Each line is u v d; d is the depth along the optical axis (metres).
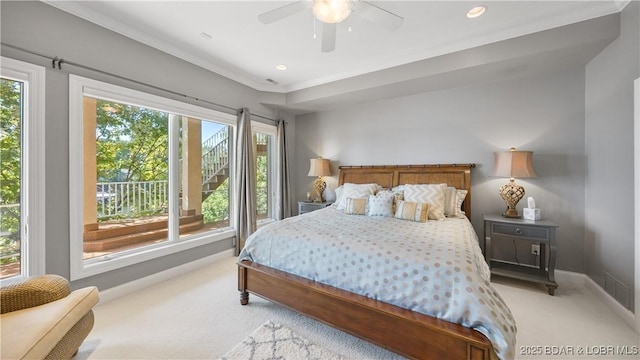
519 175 2.75
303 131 4.90
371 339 1.62
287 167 4.71
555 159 2.89
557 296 2.46
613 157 2.26
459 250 1.71
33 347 1.12
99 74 2.37
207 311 2.22
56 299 1.52
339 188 4.00
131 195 3.16
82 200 2.26
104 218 2.98
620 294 2.14
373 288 1.69
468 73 2.95
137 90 2.64
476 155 3.34
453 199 3.08
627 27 2.06
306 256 2.04
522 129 3.06
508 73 2.96
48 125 2.07
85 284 2.30
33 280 1.52
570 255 2.80
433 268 1.53
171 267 2.99
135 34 2.57
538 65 2.73
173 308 2.27
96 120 2.79
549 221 2.70
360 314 1.67
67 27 2.16
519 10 2.24
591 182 2.62
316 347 1.75
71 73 2.19
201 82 3.29
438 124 3.58
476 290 1.38
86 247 2.85
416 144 3.75
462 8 2.21
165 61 2.89
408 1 2.11
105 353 1.69
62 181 2.15
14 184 2.00
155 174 3.16
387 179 3.86
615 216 2.22
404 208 2.80
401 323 1.51
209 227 3.83
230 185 3.93
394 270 1.64
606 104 2.36
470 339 1.29
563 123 2.85
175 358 1.66
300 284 1.95
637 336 1.86
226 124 3.71
